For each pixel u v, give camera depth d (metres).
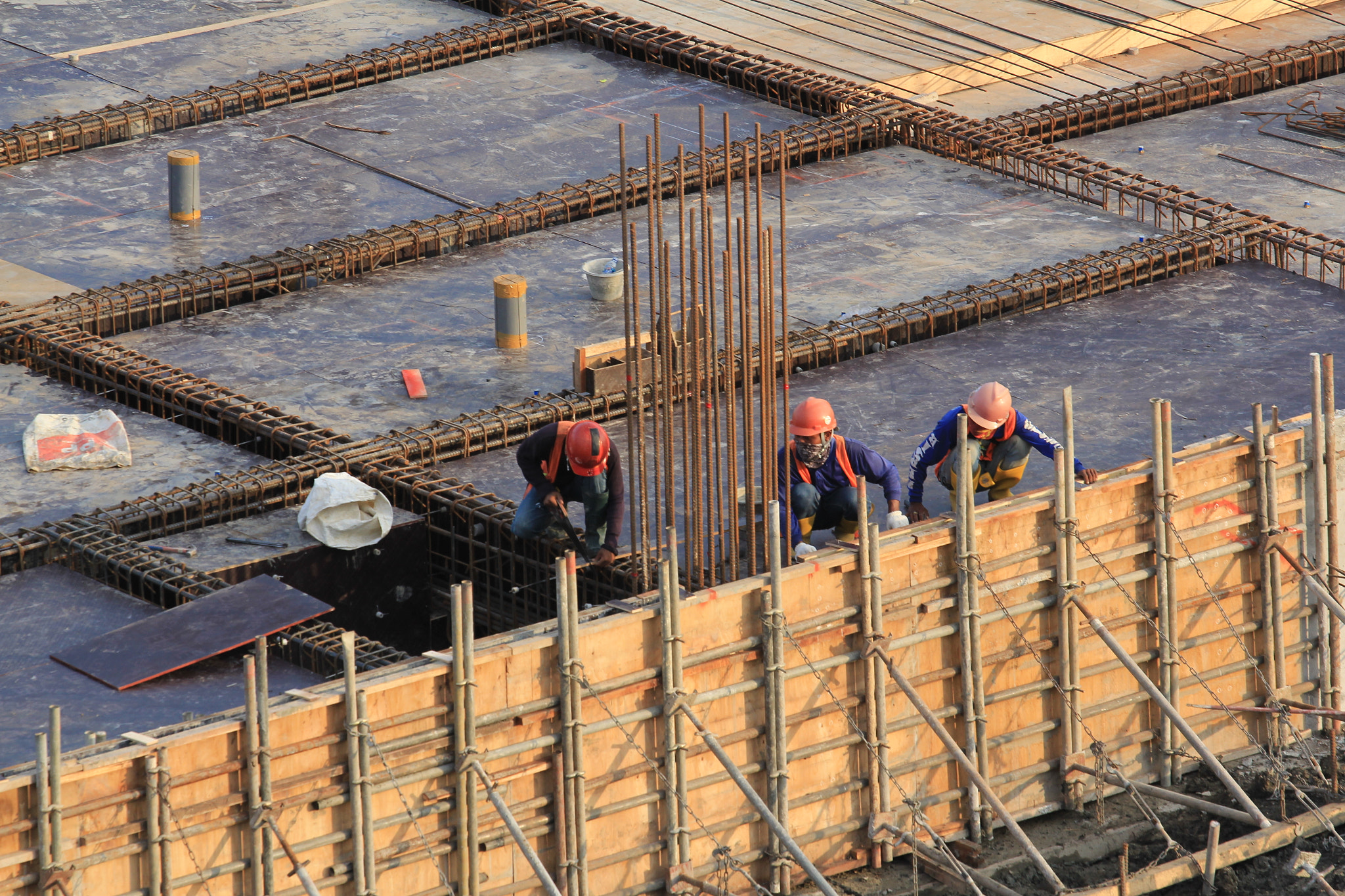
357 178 98.94
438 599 66.69
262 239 90.88
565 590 52.56
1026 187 97.62
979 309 81.12
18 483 66.12
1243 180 102.62
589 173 100.00
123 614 58.16
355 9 126.25
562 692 53.28
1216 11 131.38
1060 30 127.00
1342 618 63.47
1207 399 73.69
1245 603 65.38
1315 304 83.06
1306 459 65.38
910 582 58.88
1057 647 61.81
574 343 79.69
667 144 103.88
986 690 60.75
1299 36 130.50
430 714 51.78
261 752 48.94
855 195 96.31
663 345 60.59
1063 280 83.06
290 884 50.28
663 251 59.84
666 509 60.28
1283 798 61.31
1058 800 62.88
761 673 56.75
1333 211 98.12
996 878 59.47
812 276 85.94
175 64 114.88
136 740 47.72
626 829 55.69
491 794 51.47
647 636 54.81
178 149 102.44
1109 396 73.94
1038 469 68.12
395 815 51.84
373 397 74.38
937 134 102.44
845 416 72.44
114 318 80.44
